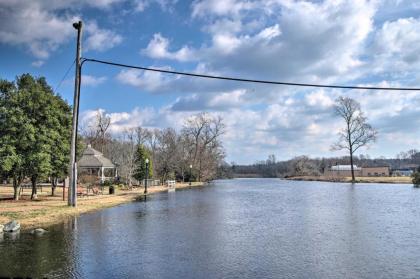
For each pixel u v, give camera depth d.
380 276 9.42
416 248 12.60
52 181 32.56
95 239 13.98
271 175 146.62
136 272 9.62
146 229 16.41
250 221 19.27
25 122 25.64
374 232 15.89
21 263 10.39
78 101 24.06
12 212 20.06
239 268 10.07
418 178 60.50
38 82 29.89
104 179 51.59
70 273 9.46
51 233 15.26
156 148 78.75
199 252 11.93
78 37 23.67
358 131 78.25
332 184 72.88
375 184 69.88
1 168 24.88
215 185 71.75
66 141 29.05
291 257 11.33
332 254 11.71
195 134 84.00
